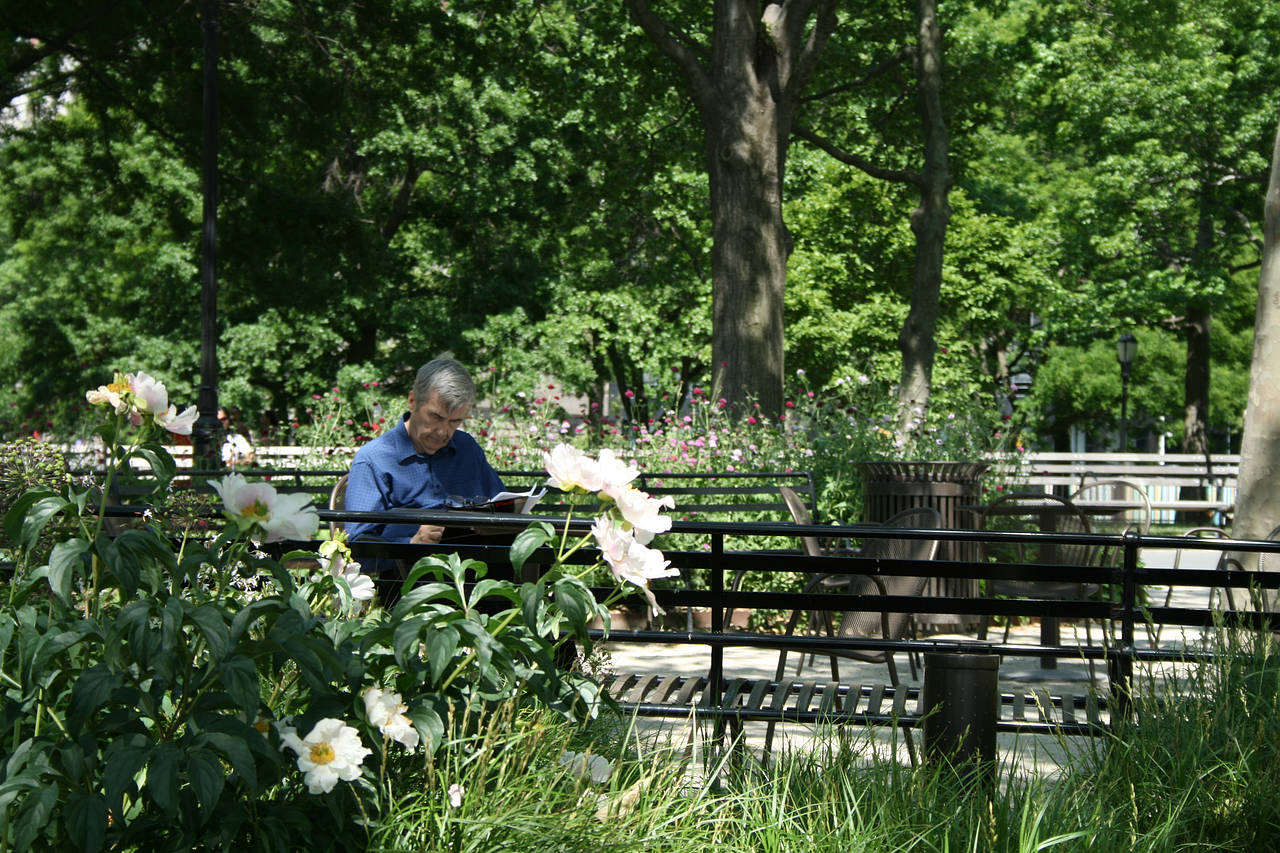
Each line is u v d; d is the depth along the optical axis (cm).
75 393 2869
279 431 2212
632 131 2317
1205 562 1381
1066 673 802
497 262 2906
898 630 649
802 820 337
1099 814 346
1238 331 3447
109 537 259
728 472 1080
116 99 1961
